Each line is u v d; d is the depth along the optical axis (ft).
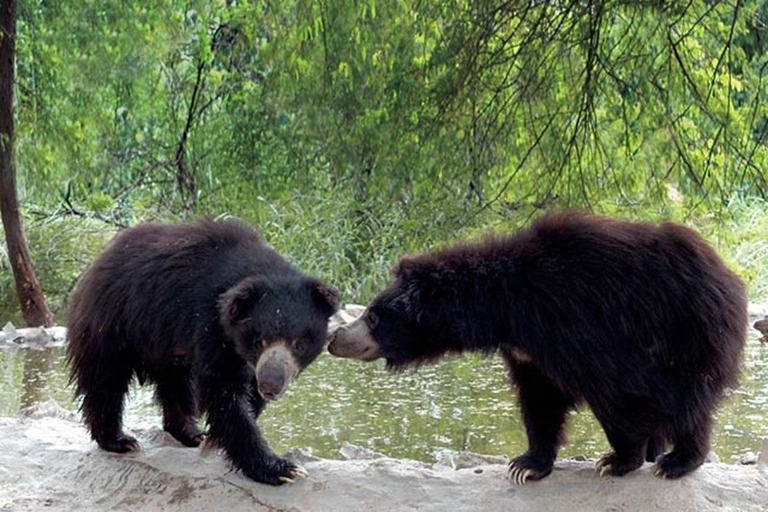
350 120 36.42
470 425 24.06
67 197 46.93
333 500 16.25
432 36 32.96
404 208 39.96
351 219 43.98
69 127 40.06
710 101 31.30
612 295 15.64
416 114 32.53
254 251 17.61
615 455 16.58
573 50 31.60
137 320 17.49
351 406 26.08
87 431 19.39
